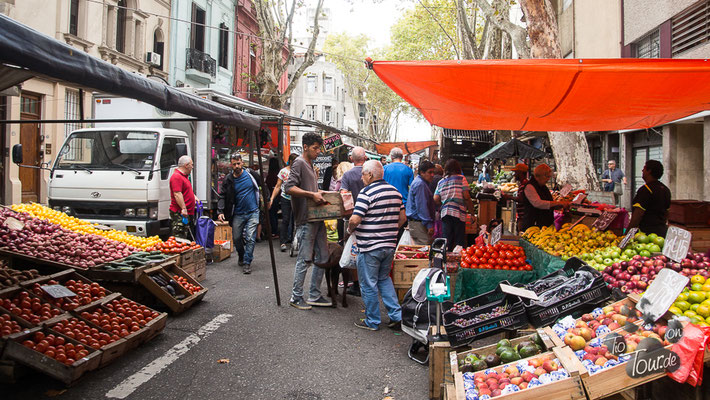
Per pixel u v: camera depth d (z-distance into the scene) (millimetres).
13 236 6258
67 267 5875
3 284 4621
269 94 23359
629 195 17438
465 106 6984
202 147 11570
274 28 23906
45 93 16328
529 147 16078
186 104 4727
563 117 7664
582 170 11508
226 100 11430
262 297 7121
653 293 3564
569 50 22156
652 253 5113
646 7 14844
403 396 4098
